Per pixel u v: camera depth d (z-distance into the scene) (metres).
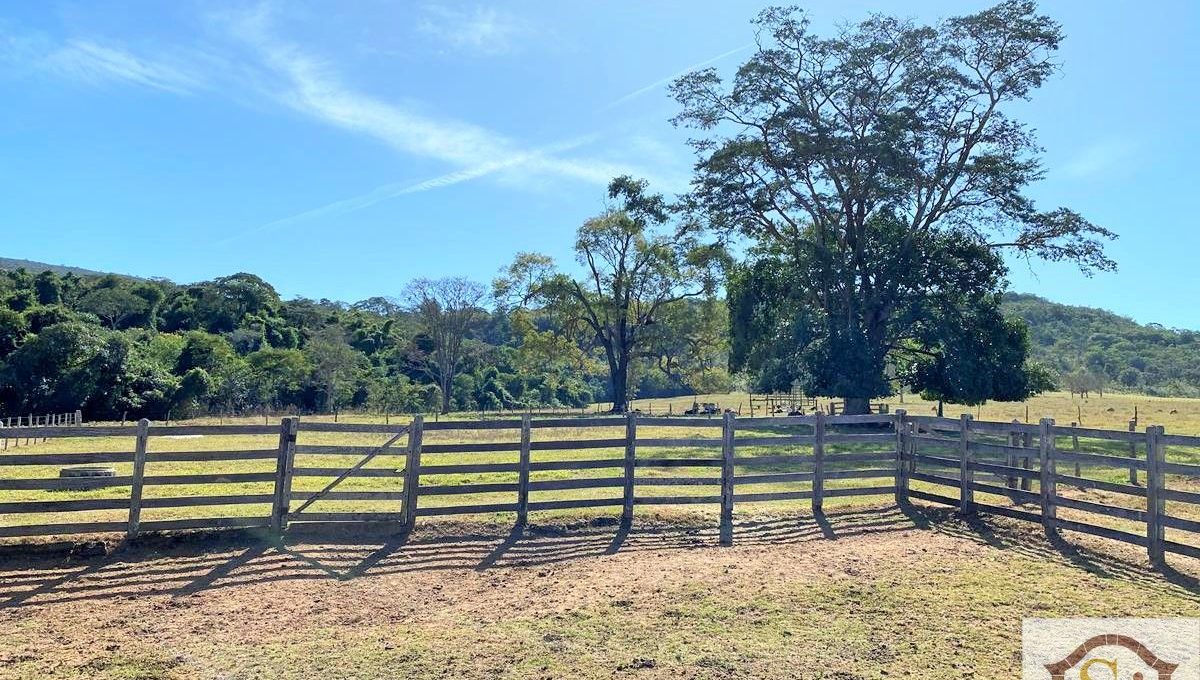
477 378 74.81
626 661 5.49
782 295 36.94
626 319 51.56
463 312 63.53
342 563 8.45
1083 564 8.45
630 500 10.53
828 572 8.00
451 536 9.58
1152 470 8.68
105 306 66.56
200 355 55.38
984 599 7.03
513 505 10.09
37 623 6.43
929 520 11.01
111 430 8.53
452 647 5.80
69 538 8.42
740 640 5.92
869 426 30.52
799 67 33.53
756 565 8.35
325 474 9.41
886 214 33.81
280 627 6.37
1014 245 32.25
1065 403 50.84
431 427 9.77
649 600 7.00
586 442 10.40
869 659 5.54
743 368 39.12
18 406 40.97
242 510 10.64
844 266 32.97
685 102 34.78
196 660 5.55
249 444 22.33
